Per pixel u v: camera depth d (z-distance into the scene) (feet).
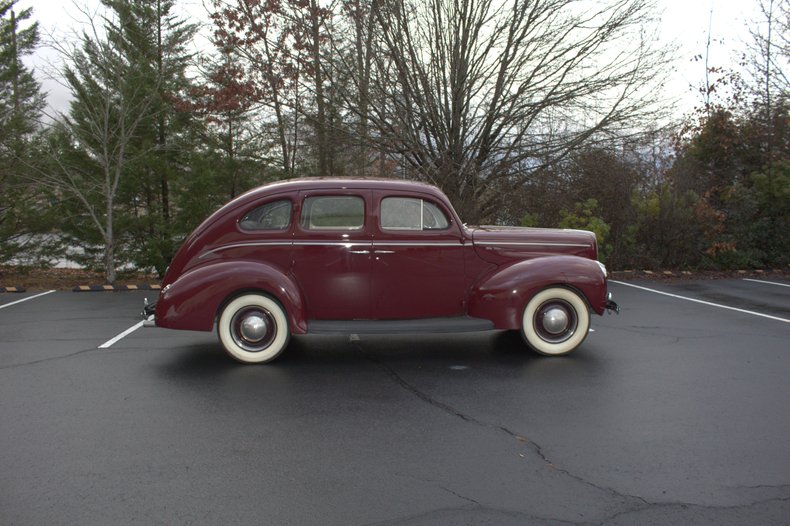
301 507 10.12
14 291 36.58
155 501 10.30
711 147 49.93
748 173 50.16
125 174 42.60
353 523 9.61
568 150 42.39
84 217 42.11
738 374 18.30
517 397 16.02
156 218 43.19
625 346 21.98
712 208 46.26
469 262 20.20
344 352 20.99
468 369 18.80
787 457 12.24
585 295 19.94
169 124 44.91
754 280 42.24
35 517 9.75
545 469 11.62
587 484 11.00
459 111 42.34
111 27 42.06
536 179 42.78
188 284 18.84
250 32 42.37
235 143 47.57
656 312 29.30
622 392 16.47
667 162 47.11
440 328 19.42
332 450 12.51
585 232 21.48
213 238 19.48
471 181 42.88
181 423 14.05
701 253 46.29
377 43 41.39
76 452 12.35
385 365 19.27
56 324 26.16
